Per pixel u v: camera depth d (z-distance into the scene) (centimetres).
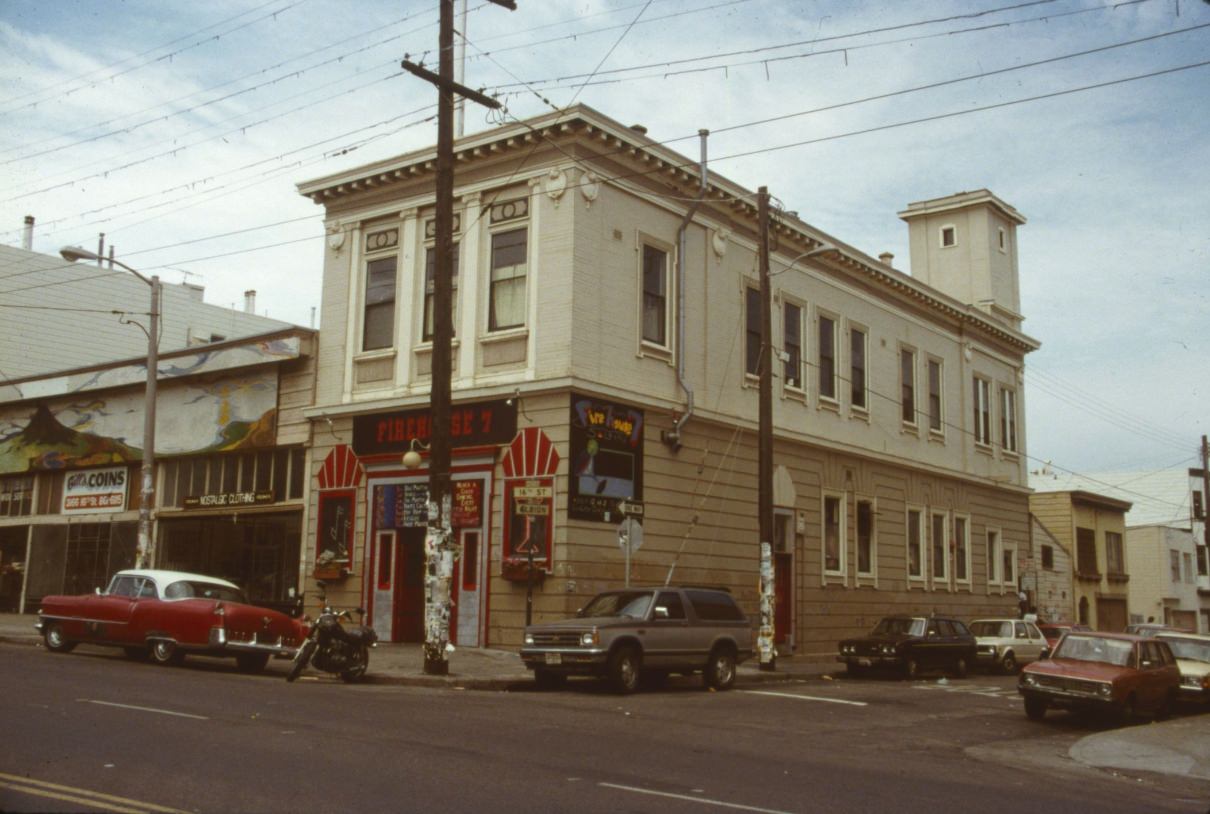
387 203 2794
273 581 2902
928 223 4541
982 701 2109
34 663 1847
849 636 3288
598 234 2509
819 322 3316
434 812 801
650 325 2658
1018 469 4462
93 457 3447
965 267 4416
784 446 3092
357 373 2792
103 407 3459
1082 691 1750
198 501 3108
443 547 1969
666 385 2662
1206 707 2152
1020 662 3102
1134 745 1473
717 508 2780
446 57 1995
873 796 981
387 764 981
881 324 3634
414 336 2692
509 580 2420
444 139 2017
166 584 2044
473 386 2534
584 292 2450
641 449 2566
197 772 904
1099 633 1911
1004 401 4428
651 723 1430
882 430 3559
